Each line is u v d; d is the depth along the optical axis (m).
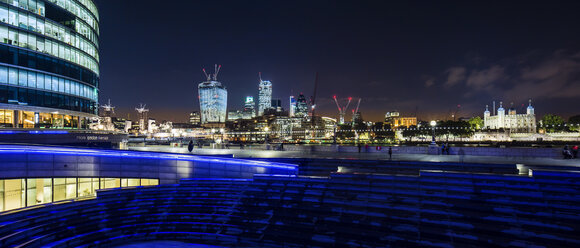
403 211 15.64
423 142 86.81
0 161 23.89
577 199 13.91
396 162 24.69
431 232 13.99
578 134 127.94
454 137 146.12
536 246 12.34
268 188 20.20
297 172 23.55
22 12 47.94
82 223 17.67
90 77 63.44
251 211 18.27
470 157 31.44
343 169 24.38
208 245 16.14
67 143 52.00
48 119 54.50
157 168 27.59
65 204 18.36
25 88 48.16
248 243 16.08
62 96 54.72
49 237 15.45
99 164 27.38
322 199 17.70
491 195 15.38
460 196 15.65
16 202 24.72
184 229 17.66
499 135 156.12
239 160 25.39
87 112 62.62
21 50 47.69
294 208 17.70
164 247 15.86
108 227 17.72
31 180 25.31
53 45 52.94
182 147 59.81
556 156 31.02
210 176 26.45
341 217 16.19
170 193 21.72
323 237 15.28
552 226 12.87
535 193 14.73
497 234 13.30
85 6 61.75
